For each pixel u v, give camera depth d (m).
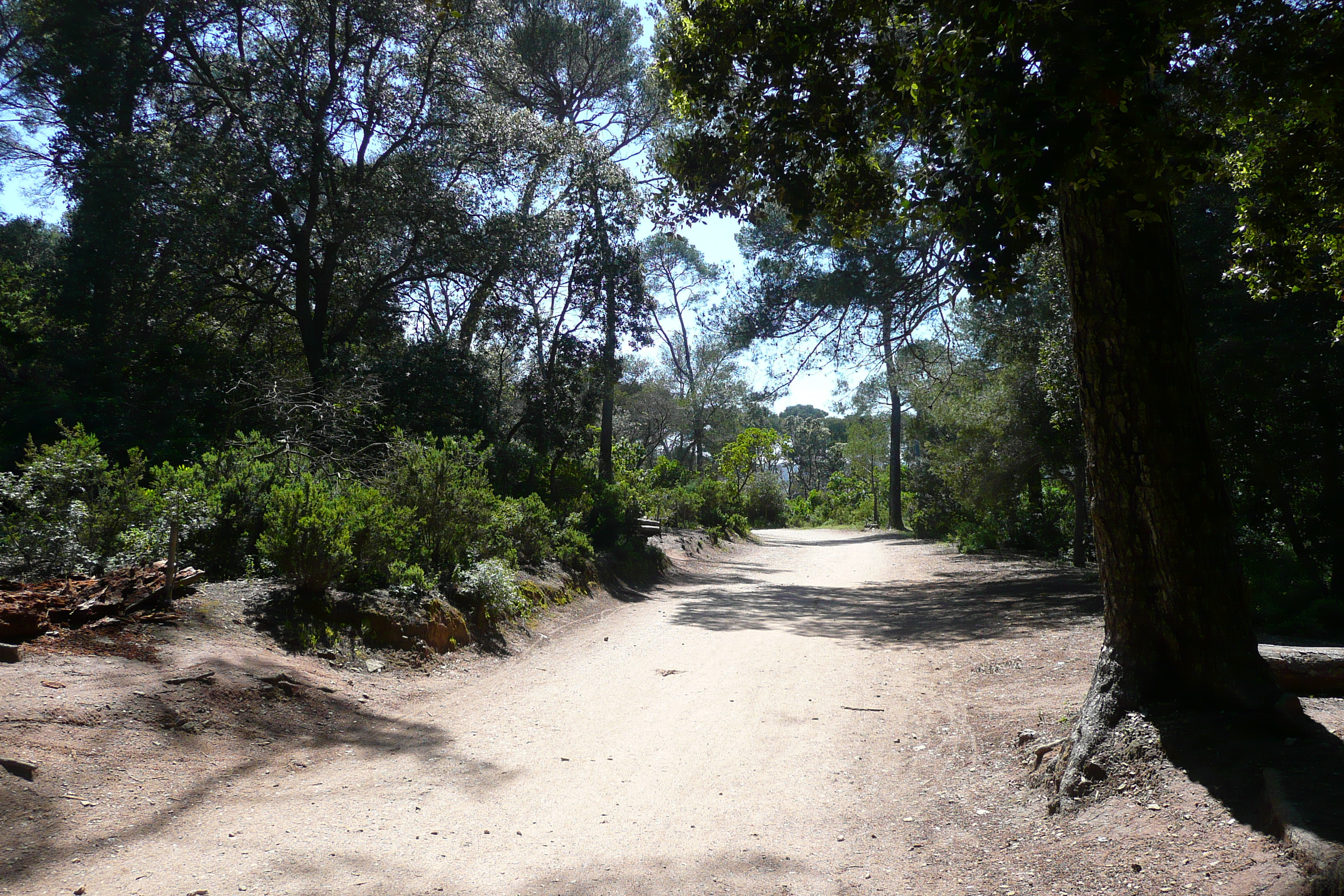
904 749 6.51
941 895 3.95
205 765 5.23
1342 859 2.99
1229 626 4.86
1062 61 4.21
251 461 10.76
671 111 8.52
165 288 19.92
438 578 10.29
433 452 11.59
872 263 15.79
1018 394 19.50
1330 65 5.57
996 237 5.45
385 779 5.46
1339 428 12.08
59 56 20.62
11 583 7.06
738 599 16.30
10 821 4.05
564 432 21.44
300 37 20.05
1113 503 5.18
